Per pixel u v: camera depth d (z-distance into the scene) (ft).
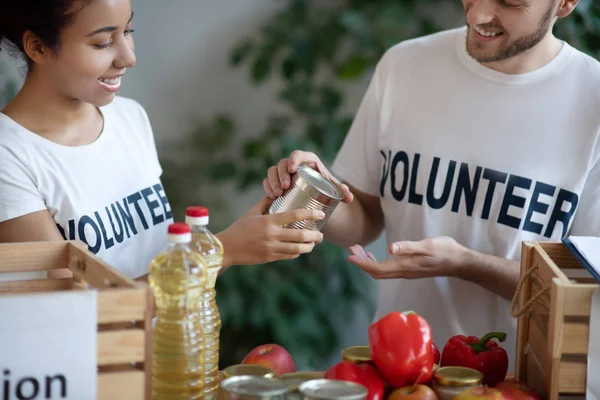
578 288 3.80
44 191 5.10
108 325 3.61
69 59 4.87
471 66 6.03
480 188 5.94
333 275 11.65
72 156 5.25
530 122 5.87
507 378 4.78
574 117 5.81
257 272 10.97
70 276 4.61
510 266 5.70
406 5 11.23
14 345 3.31
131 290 3.46
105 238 5.27
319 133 11.42
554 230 5.85
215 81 12.05
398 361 4.00
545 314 4.20
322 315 11.32
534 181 5.84
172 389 3.85
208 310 4.27
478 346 4.60
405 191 6.20
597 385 3.84
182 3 11.80
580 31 8.84
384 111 6.40
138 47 11.77
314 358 11.07
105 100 5.14
